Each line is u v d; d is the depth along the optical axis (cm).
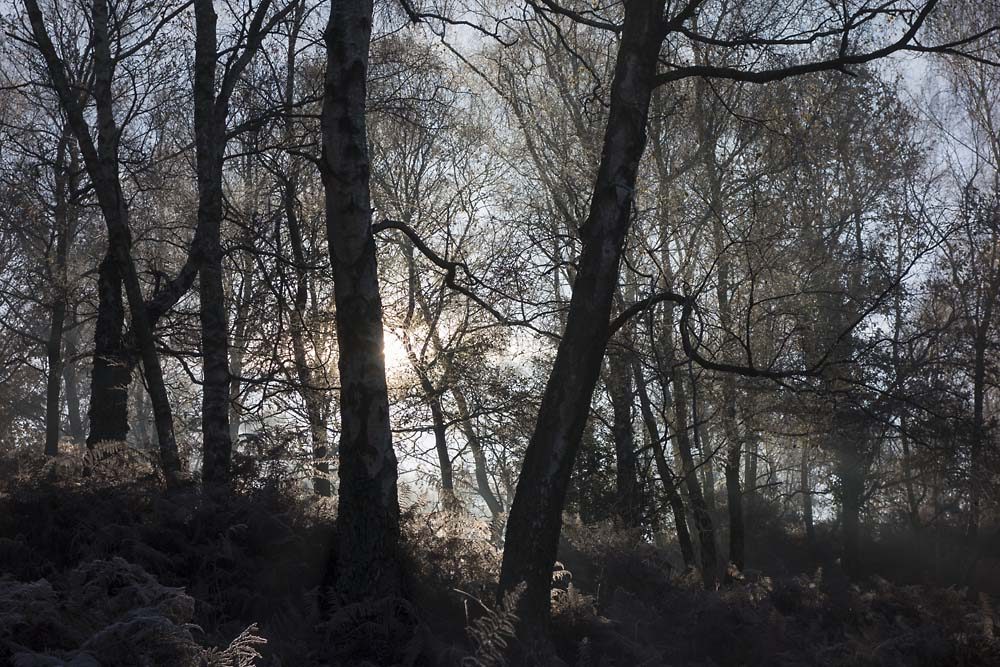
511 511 833
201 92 1188
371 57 1780
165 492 880
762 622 977
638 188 1783
